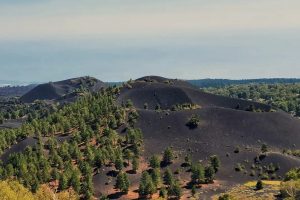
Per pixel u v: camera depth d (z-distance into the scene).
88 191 152.12
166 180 160.88
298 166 180.25
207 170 169.25
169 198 151.50
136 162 172.62
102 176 168.62
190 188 162.50
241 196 140.88
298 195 127.06
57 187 158.12
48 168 166.38
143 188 152.38
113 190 160.62
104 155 176.12
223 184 166.62
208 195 155.12
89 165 170.50
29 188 149.50
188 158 182.25
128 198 154.00
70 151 182.38
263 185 153.38
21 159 172.50
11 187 136.00
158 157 182.25
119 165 170.62
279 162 182.25
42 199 144.88
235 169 179.62
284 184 130.62
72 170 164.25
